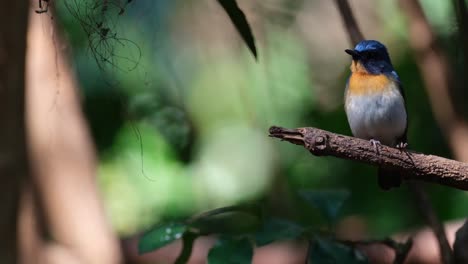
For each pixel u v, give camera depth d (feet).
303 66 42.09
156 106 40.96
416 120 40.14
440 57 29.68
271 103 41.86
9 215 21.15
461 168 19.92
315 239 21.90
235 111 43.09
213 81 42.91
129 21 34.47
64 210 32.50
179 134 41.96
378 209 39.99
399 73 40.70
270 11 41.22
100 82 38.93
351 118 32.99
